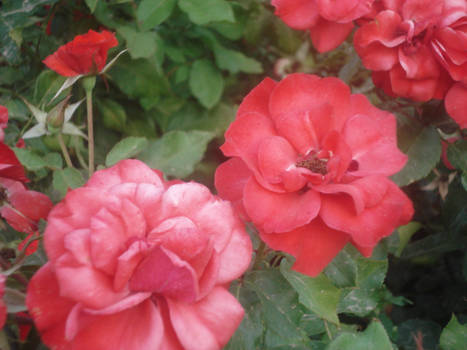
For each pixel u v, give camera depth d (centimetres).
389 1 28
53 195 27
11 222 24
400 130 32
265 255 27
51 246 18
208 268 19
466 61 27
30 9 34
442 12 28
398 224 24
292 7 30
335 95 24
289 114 24
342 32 29
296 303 25
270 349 25
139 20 35
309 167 24
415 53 28
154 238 19
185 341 18
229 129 23
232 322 19
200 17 35
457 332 28
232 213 20
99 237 18
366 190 22
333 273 25
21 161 26
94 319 18
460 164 32
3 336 20
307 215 22
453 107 28
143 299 18
